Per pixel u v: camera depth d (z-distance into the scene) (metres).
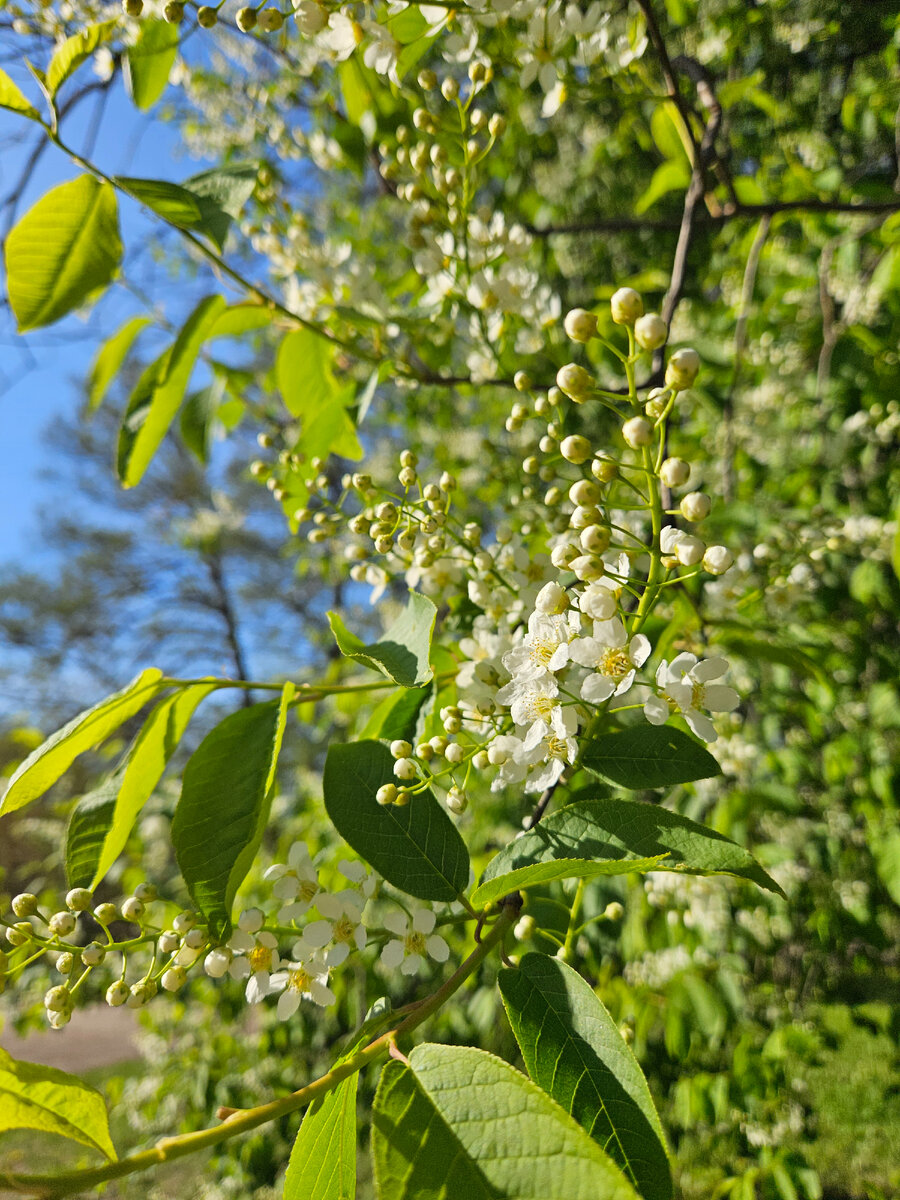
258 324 0.31
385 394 0.86
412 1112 0.13
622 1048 0.14
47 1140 0.79
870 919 0.57
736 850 0.15
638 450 0.16
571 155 0.70
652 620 0.29
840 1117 0.65
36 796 0.19
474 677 0.20
